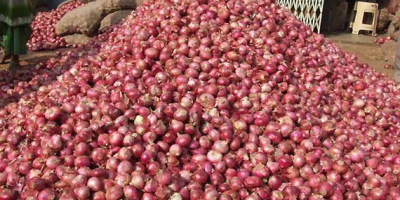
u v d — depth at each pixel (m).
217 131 1.66
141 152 1.53
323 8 6.47
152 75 1.93
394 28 5.73
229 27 2.24
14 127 1.87
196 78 1.92
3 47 3.78
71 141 1.61
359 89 2.38
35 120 1.75
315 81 2.21
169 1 2.46
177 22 2.14
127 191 1.39
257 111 1.82
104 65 2.07
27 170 1.55
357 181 1.64
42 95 2.13
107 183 1.42
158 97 1.79
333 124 1.88
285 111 1.84
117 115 1.68
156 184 1.42
